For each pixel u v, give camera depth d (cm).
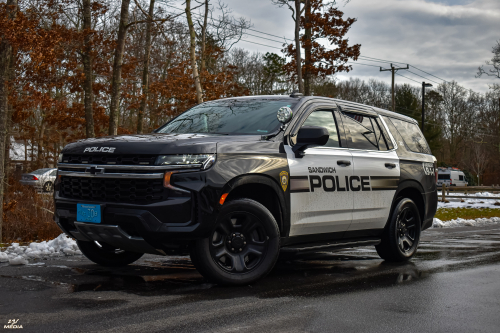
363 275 543
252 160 471
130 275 510
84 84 1831
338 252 739
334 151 563
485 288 478
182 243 442
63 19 1703
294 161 511
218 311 376
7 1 1087
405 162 667
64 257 618
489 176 7106
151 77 2539
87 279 484
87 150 471
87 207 457
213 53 2222
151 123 3006
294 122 532
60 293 423
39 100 1365
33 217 1179
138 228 430
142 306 385
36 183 1677
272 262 480
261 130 520
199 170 436
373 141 632
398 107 6625
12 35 1064
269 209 500
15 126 2211
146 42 2153
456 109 7681
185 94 2191
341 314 378
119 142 459
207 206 434
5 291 427
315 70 2416
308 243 543
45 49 1165
